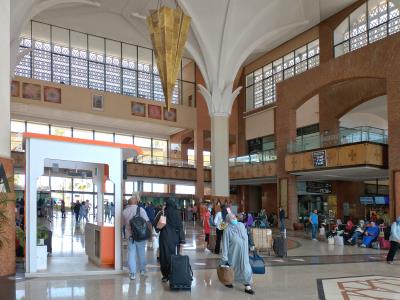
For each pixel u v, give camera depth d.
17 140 34.12
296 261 11.77
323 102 30.14
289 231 24.38
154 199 35.12
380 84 25.92
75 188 36.72
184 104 40.28
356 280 8.77
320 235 20.72
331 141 22.77
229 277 7.47
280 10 29.64
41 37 33.56
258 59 38.72
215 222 12.75
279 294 7.25
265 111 37.28
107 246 9.45
